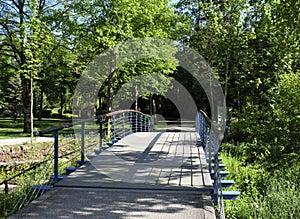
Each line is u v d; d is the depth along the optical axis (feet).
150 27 59.00
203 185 19.02
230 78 58.03
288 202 21.86
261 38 50.52
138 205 16.16
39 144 44.73
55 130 19.10
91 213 15.16
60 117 131.75
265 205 22.11
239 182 27.86
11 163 40.19
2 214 16.15
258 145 29.32
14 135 60.18
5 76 75.31
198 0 80.23
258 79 47.26
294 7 30.22
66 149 39.83
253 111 31.50
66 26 56.44
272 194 23.68
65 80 92.73
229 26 54.70
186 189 18.35
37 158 43.11
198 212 15.24
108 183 19.43
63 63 67.41
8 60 69.51
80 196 17.54
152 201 16.74
